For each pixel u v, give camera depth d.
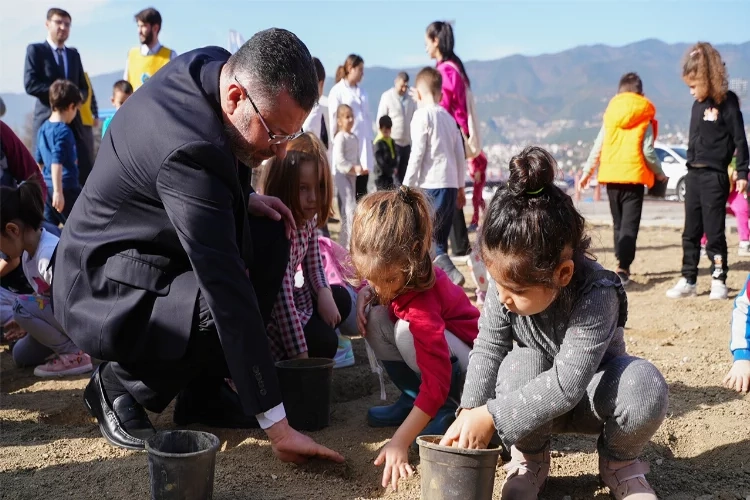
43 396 3.52
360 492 2.45
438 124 5.96
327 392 3.02
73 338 2.62
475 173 8.27
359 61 8.40
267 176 3.30
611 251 8.17
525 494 2.24
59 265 2.70
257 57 2.40
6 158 5.04
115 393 2.90
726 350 4.16
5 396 3.52
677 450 2.79
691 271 5.84
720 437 2.82
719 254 5.66
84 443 2.87
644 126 6.08
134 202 2.54
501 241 1.98
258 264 3.05
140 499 2.34
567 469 2.61
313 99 2.48
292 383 2.95
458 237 7.91
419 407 2.47
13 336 4.18
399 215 2.52
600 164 6.42
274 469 2.60
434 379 2.48
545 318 2.24
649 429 2.17
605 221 11.52
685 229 5.84
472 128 6.78
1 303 4.17
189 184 2.39
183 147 2.38
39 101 7.14
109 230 2.60
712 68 5.52
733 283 6.23
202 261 2.33
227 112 2.49
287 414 2.99
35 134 7.19
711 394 3.28
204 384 3.05
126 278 2.55
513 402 2.14
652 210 15.62
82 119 7.52
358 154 8.41
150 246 2.57
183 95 2.51
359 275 2.60
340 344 3.95
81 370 3.90
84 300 2.61
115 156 2.56
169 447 2.28
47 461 2.69
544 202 1.97
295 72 2.41
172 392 2.83
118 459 2.69
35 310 3.75
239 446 2.84
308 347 3.50
